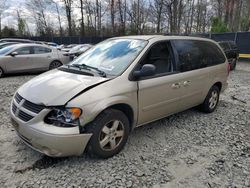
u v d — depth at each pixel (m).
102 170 3.34
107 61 4.06
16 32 46.75
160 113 4.34
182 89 4.60
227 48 14.27
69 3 43.38
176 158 3.73
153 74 3.80
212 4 42.69
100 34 44.09
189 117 5.48
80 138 3.19
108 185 3.05
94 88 3.35
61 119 3.12
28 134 3.21
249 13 39.78
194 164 3.59
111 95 3.42
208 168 3.50
